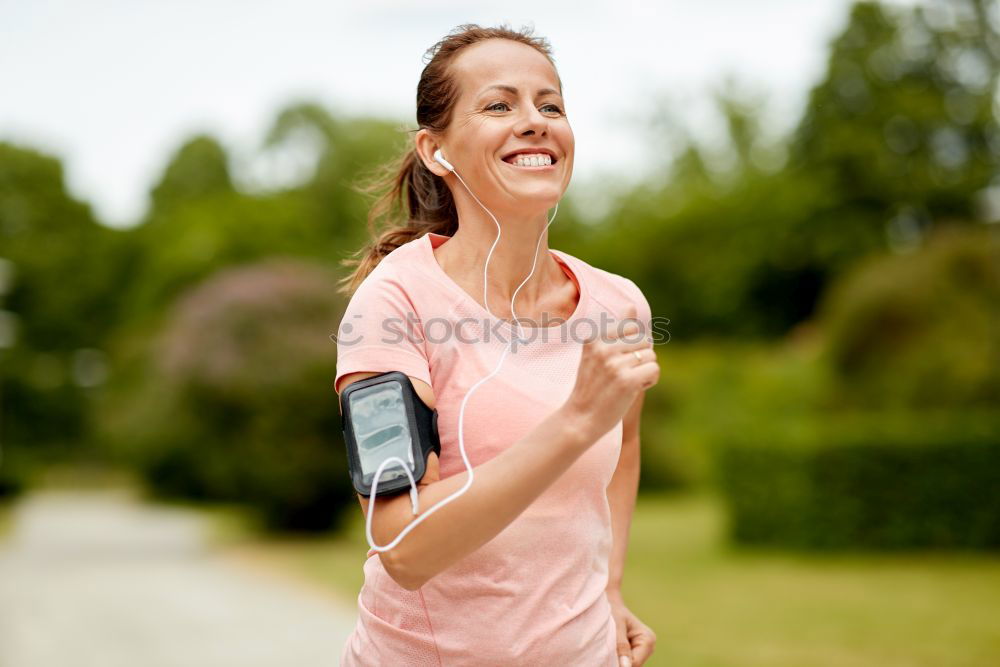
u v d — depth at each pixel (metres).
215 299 29.48
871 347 30.80
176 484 51.06
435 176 3.65
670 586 18.17
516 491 2.51
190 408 29.36
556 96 3.16
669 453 46.84
